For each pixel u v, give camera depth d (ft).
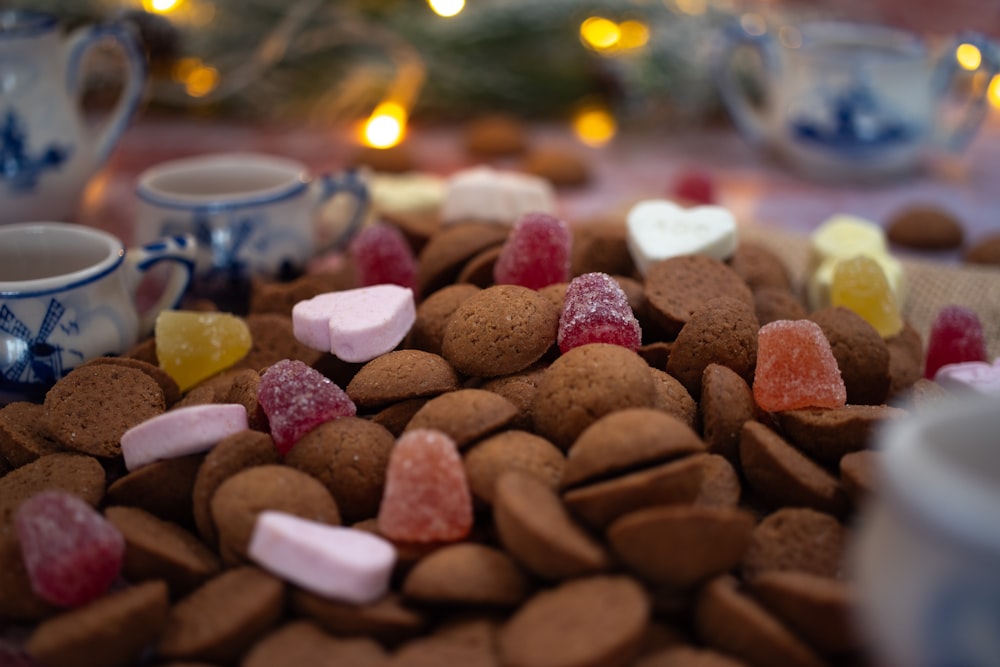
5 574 0.71
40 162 1.05
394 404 0.80
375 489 0.76
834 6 1.74
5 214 1.05
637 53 1.46
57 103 1.06
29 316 0.85
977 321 0.92
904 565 0.58
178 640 0.68
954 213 1.31
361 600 0.70
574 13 1.46
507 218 1.08
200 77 1.42
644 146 1.57
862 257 0.93
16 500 0.75
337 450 0.76
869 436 0.77
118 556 0.70
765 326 0.81
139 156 1.40
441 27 1.47
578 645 0.65
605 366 0.76
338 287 0.99
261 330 0.92
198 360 0.88
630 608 0.67
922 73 1.33
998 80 1.28
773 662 0.68
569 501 0.71
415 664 0.67
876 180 1.41
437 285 0.98
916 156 1.42
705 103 1.55
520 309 0.82
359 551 0.70
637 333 0.82
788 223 1.28
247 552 0.72
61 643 0.67
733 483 0.76
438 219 1.13
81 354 0.87
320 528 0.72
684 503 0.71
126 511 0.74
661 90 1.48
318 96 1.51
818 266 1.04
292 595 0.71
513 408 0.77
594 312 0.81
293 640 0.69
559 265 0.91
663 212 0.97
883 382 0.85
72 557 0.69
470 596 0.69
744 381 0.81
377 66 1.49
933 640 0.58
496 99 1.59
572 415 0.75
